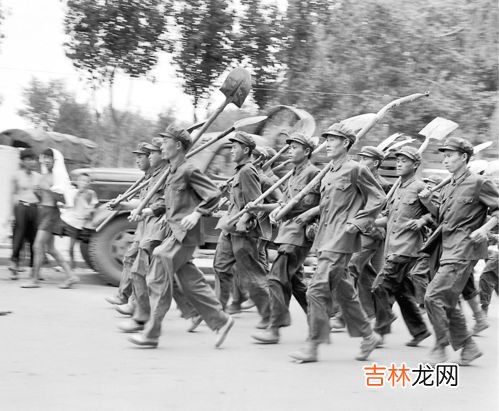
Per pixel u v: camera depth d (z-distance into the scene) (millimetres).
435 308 6465
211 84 19797
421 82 20250
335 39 20719
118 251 10336
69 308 8703
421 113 20062
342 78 20594
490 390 5809
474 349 6609
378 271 7977
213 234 10742
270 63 20094
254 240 7883
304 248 7305
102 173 10797
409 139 9750
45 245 10211
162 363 6281
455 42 21125
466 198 6418
